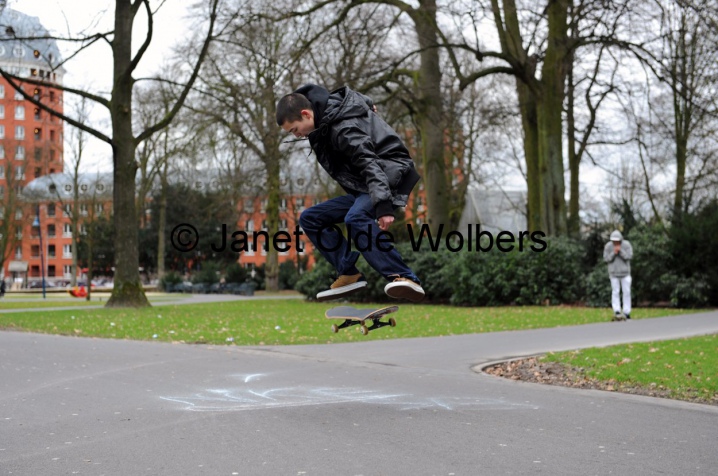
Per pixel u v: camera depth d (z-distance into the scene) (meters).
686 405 7.56
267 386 8.77
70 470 5.21
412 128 41.78
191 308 28.22
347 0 28.09
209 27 27.08
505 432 6.30
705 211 25.58
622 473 5.06
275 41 31.36
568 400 7.85
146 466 5.30
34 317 22.22
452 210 49.41
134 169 27.25
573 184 35.75
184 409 7.37
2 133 101.06
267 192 40.44
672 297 23.52
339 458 5.46
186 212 70.50
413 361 11.12
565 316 20.58
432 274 29.56
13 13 25.48
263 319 21.02
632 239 25.05
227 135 36.06
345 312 6.44
